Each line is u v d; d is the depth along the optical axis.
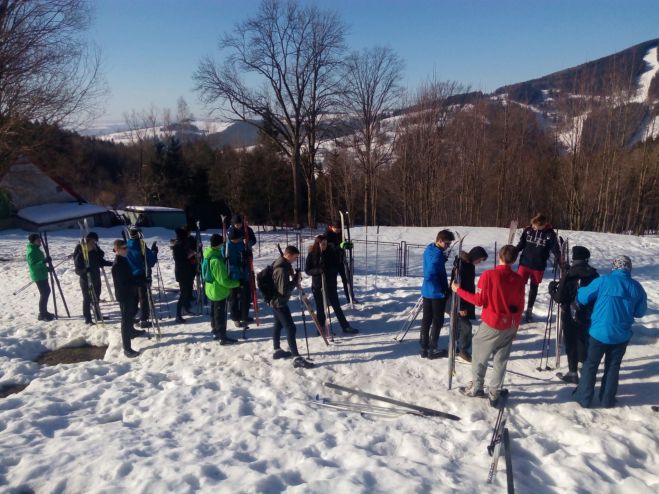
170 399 5.86
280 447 4.75
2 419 5.38
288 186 39.69
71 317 9.91
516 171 36.75
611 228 34.38
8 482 4.15
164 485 3.94
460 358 6.82
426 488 3.94
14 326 9.28
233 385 6.26
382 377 6.40
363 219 43.78
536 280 8.05
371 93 36.47
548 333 7.32
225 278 7.58
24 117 21.44
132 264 8.44
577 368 5.95
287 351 7.23
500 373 5.43
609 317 5.11
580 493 3.94
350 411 5.59
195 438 4.93
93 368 7.13
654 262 15.98
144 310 8.94
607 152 32.50
